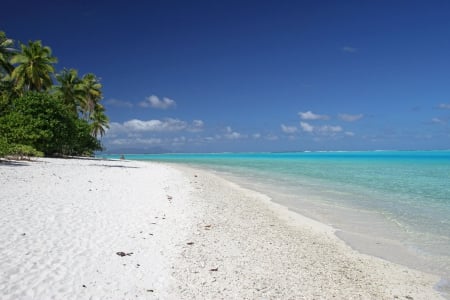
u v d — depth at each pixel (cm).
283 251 948
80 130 5300
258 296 673
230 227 1164
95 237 909
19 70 4550
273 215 1406
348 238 1101
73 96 5625
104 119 7694
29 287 614
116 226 1031
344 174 3516
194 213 1330
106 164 3900
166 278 714
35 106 4034
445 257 934
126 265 752
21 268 682
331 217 1388
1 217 1002
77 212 1147
